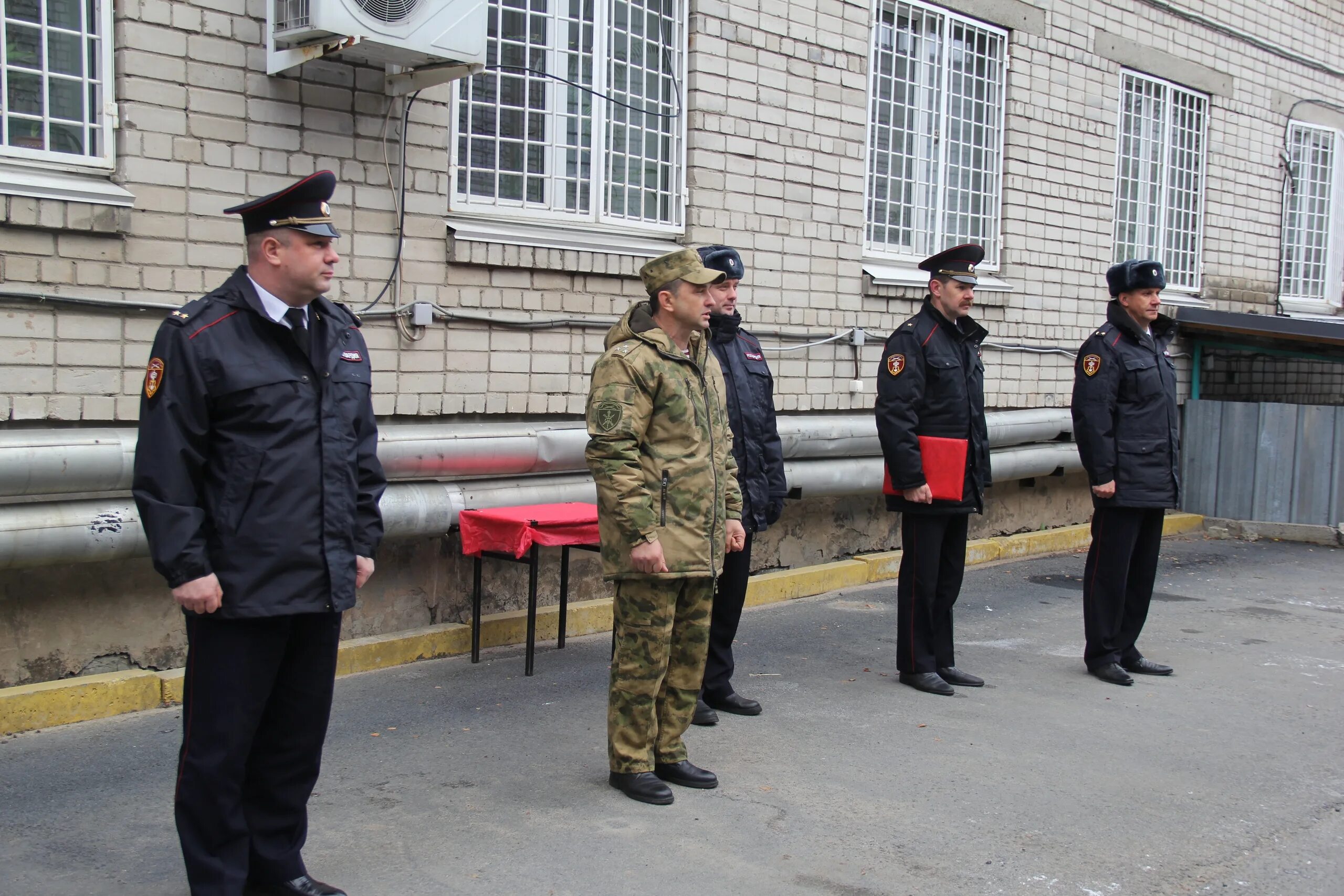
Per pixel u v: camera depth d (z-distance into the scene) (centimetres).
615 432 399
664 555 405
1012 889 363
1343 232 1365
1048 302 995
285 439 309
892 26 856
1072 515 1044
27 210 458
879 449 808
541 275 635
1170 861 389
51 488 460
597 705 527
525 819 402
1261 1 1205
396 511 557
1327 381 1345
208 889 310
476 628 587
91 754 447
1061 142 994
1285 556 1003
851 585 809
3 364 461
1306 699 585
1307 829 420
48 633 484
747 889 356
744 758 471
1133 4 1055
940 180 901
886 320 845
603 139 678
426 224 588
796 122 773
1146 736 517
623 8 684
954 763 473
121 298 489
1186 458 1133
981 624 727
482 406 615
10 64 471
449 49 531
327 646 328
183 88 503
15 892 339
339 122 552
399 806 410
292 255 308
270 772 330
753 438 512
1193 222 1173
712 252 507
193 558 295
